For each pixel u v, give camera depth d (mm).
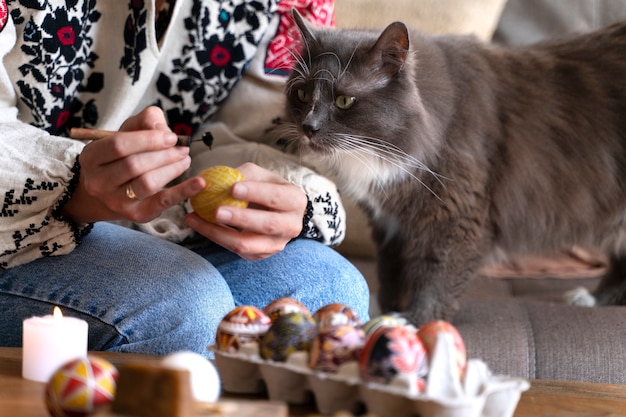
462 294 1905
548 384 970
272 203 1121
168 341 1170
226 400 750
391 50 1727
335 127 1736
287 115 1782
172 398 622
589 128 1916
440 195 1835
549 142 1909
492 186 1897
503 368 1547
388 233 1982
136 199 1070
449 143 1811
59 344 855
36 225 1168
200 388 749
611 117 1924
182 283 1195
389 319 844
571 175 1917
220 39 1575
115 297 1166
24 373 867
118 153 1029
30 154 1187
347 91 1724
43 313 1179
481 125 1846
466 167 1821
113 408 637
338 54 1737
